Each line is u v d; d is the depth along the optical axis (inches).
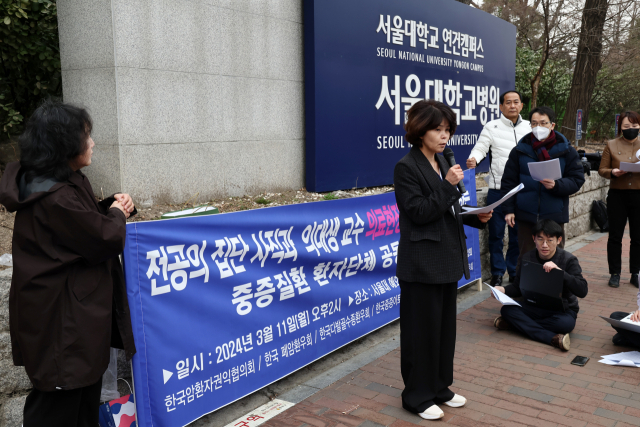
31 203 80.8
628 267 262.8
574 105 669.9
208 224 117.1
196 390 113.3
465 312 198.4
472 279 225.0
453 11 340.5
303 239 144.0
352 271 162.4
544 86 834.2
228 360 120.7
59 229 80.4
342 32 266.2
